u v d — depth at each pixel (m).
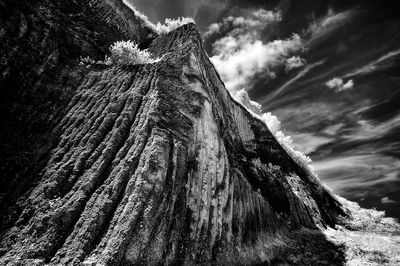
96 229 8.40
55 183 9.37
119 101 12.44
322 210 23.98
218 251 11.52
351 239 19.22
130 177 9.77
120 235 8.33
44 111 11.65
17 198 9.13
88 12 18.50
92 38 16.92
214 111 16.45
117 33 19.81
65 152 10.52
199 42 18.61
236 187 14.73
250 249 13.20
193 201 11.33
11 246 7.98
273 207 18.64
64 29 15.20
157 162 10.21
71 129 11.37
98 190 9.36
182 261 9.77
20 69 11.92
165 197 10.00
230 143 18.31
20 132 10.62
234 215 13.62
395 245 18.80
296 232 18.36
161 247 9.12
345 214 27.17
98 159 10.17
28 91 11.75
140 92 13.08
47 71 12.85
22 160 10.03
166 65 14.68
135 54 16.34
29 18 13.34
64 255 7.81
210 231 11.67
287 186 21.61
